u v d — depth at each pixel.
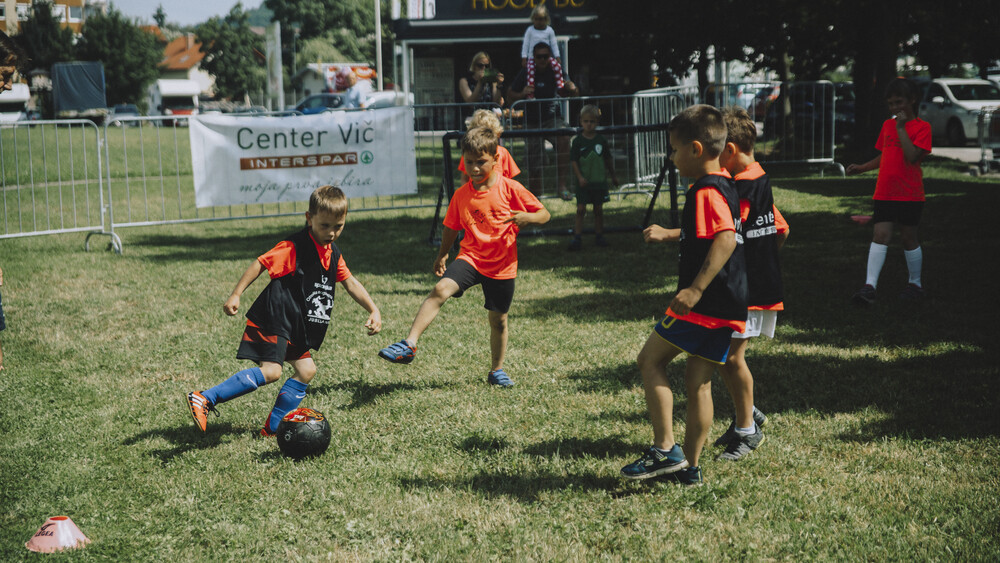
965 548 2.71
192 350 5.33
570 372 4.74
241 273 7.87
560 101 11.34
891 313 5.84
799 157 14.36
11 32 65.12
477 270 4.43
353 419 4.07
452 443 3.75
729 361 3.49
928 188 12.48
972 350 4.93
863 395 4.23
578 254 8.62
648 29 19.78
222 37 90.88
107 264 8.40
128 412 4.23
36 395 4.49
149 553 2.81
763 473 3.38
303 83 79.50
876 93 16.58
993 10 16.91
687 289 2.98
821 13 17.02
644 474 3.18
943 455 3.47
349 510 3.10
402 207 10.79
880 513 2.99
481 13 24.05
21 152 20.52
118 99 71.94
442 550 2.79
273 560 2.76
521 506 3.12
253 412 4.21
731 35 18.84
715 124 3.04
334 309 6.35
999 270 7.03
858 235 8.98
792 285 6.79
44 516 3.09
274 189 9.95
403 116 10.34
